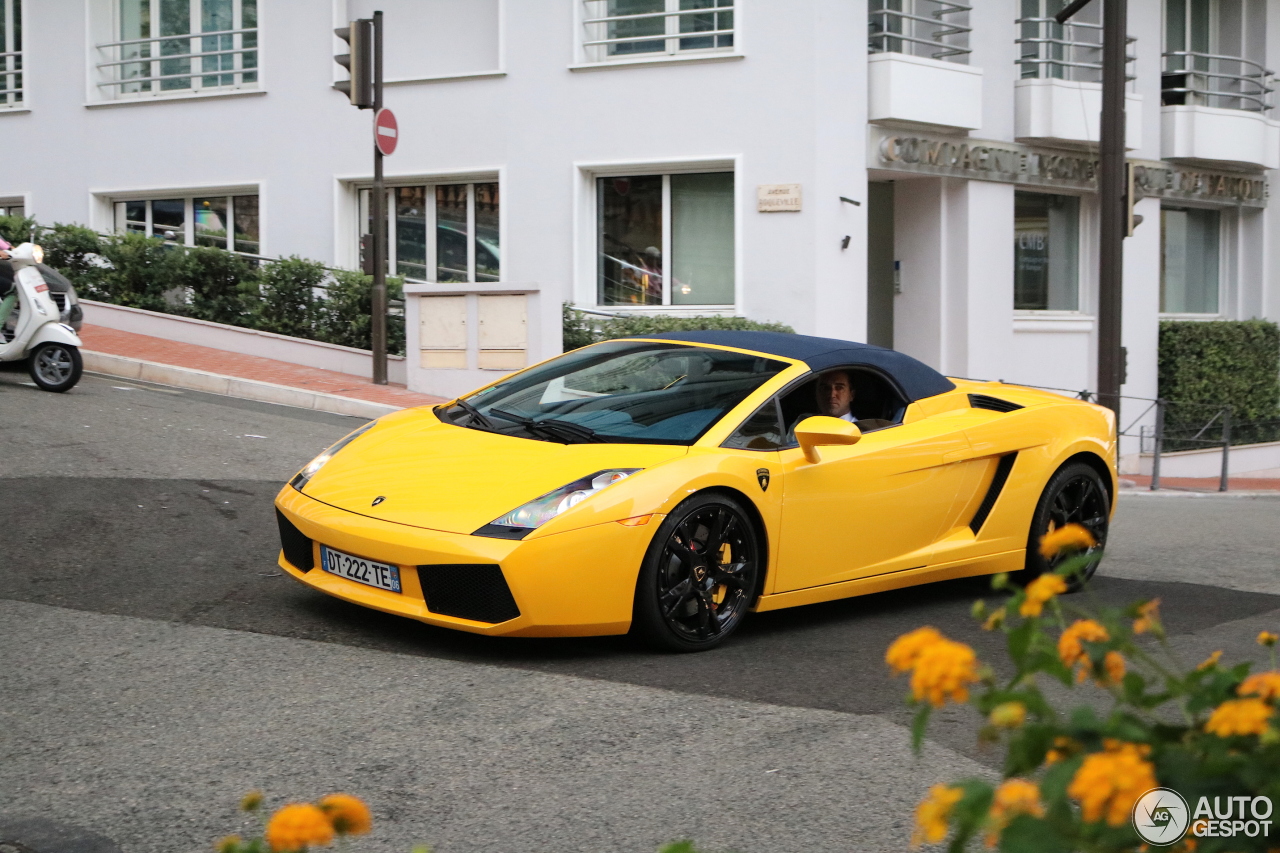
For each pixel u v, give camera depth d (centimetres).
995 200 1605
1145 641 544
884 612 585
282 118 1631
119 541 616
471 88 1539
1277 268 1980
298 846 133
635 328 1395
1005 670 484
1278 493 1388
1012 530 619
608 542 457
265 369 1346
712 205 1479
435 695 421
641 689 440
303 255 1634
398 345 1414
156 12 1736
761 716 415
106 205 1772
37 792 327
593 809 330
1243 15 1912
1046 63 1645
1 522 627
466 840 308
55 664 435
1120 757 128
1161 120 1805
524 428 534
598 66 1473
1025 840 131
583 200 1511
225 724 384
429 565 454
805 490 524
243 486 764
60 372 1064
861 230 1465
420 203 1609
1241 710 142
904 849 311
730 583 504
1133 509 1080
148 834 303
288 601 534
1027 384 1669
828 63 1405
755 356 571
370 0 1589
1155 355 1809
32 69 1773
